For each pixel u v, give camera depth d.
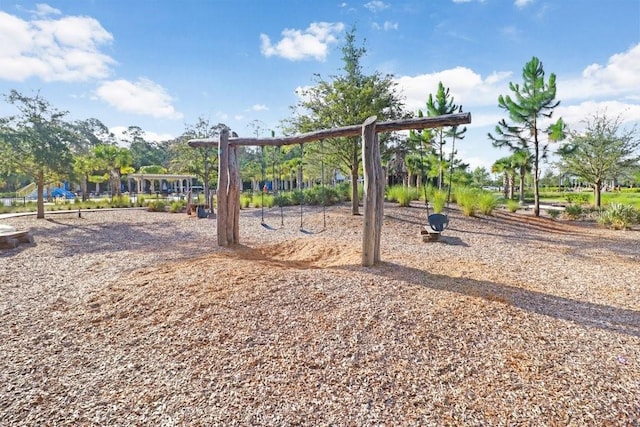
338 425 1.91
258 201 15.89
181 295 3.62
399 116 11.44
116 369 2.48
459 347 2.64
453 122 4.32
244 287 3.75
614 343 2.70
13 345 2.82
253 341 2.77
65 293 3.96
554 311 3.29
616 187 34.75
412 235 7.87
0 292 4.04
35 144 12.03
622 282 4.27
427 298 3.50
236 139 6.32
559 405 2.02
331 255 5.95
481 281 4.19
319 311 3.22
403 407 2.04
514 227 9.35
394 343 2.70
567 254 6.07
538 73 11.92
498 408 2.01
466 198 11.34
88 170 26.78
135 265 5.06
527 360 2.47
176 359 2.58
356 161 10.80
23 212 15.09
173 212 16.03
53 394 2.21
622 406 2.00
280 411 2.02
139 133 50.69
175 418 1.98
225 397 2.15
